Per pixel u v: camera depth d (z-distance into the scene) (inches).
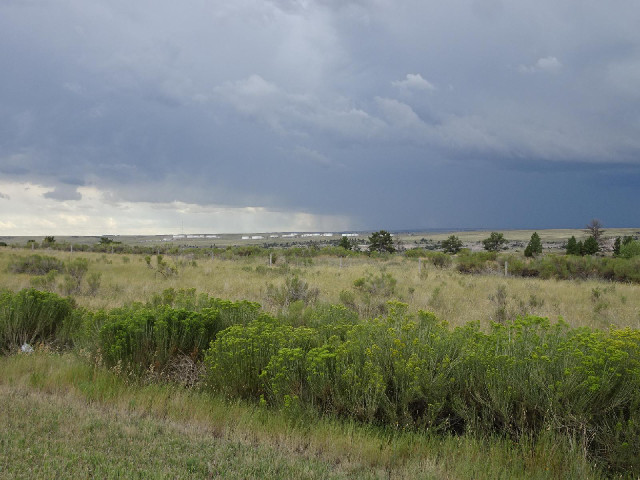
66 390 226.1
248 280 776.9
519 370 179.8
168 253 1919.3
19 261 887.1
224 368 227.9
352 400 195.5
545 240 6491.1
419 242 6146.7
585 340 190.9
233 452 163.6
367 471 152.5
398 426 187.9
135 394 221.8
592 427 161.8
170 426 183.5
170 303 404.8
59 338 337.1
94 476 138.1
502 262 1178.0
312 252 1804.9
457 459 160.6
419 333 224.2
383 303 502.0
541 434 166.4
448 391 191.6
